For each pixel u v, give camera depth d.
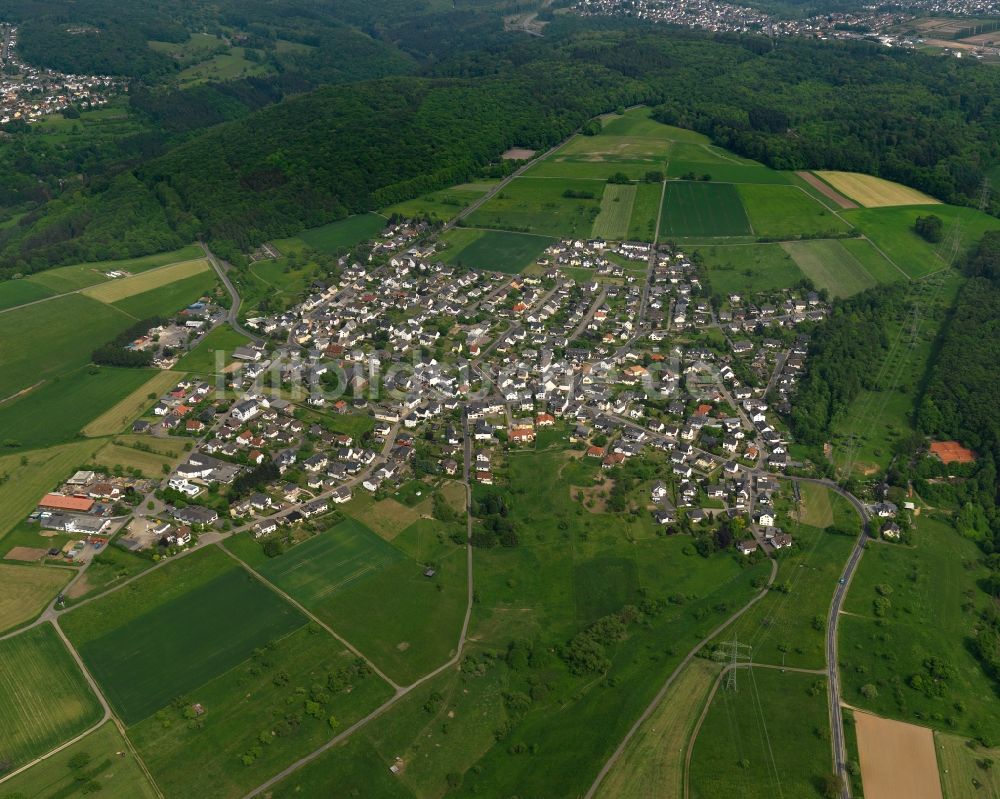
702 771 173.38
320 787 171.62
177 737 182.25
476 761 177.75
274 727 184.38
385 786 172.00
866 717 186.25
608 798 168.12
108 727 184.62
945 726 184.38
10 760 176.62
